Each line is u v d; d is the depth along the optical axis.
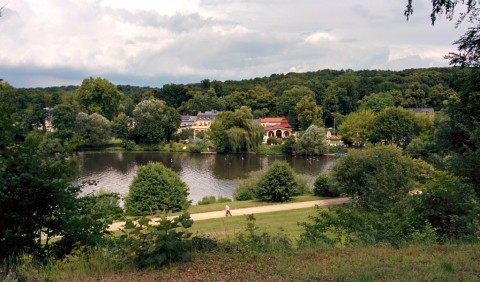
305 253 9.19
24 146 8.90
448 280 6.96
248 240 9.80
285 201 39.19
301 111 119.19
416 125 87.44
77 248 8.55
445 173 12.39
